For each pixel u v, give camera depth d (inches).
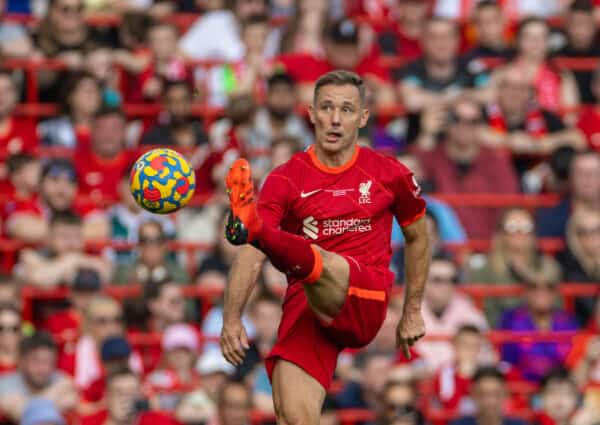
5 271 1706.4
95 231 1792.6
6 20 2071.9
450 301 1710.1
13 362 1572.3
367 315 928.3
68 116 1936.5
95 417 1573.6
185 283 1754.4
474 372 1595.7
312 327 948.0
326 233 939.3
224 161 1838.1
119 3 2113.7
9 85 1920.5
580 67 2097.7
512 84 1969.7
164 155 914.1
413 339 999.0
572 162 1877.5
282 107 1919.3
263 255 933.8
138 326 1689.2
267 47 2076.8
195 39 2098.9
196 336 1647.4
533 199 1870.1
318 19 2062.0
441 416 1595.7
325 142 935.7
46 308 1723.7
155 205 908.6
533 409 1648.6
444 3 2267.5
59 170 1785.2
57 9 2001.7
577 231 1840.6
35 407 1536.7
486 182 1905.8
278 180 940.6
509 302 1771.7
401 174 954.1
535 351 1715.1
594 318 1755.7
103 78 1984.5
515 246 1795.0
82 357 1626.5
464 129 1898.4
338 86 938.1
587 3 2113.7
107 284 1724.9
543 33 2076.8
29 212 1771.7
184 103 1907.0
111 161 1868.8
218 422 1572.3
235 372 1603.1
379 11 2219.5
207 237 1817.2
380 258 948.6
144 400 1563.7
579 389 1669.5
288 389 932.0
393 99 2003.0
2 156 1895.9
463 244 1801.2
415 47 2137.1
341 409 1588.3
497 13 2090.3
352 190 942.4
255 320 1647.4
